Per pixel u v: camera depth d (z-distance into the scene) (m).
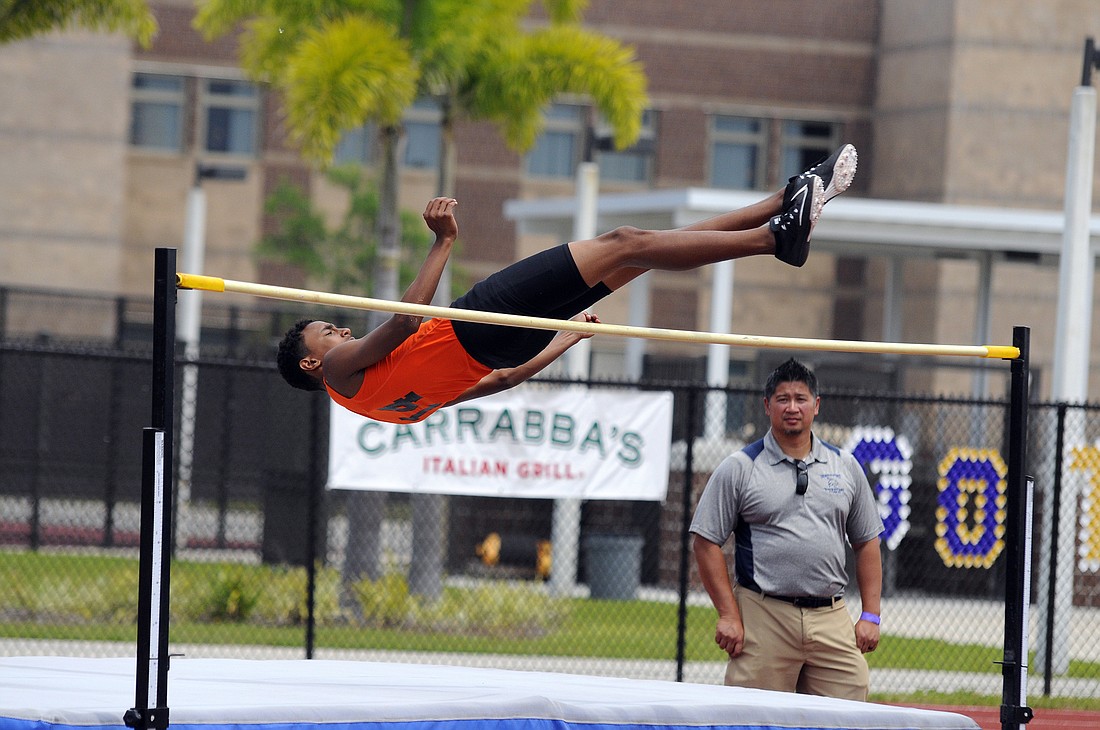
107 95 121.75
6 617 56.59
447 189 65.56
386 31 59.19
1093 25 125.00
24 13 65.81
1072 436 54.62
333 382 26.08
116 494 75.44
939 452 76.56
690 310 131.38
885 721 26.53
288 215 124.62
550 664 50.69
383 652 51.00
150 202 125.50
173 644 50.41
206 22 64.38
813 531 29.28
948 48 124.75
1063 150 124.81
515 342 25.55
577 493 52.22
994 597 74.94
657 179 133.50
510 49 63.78
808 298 132.88
